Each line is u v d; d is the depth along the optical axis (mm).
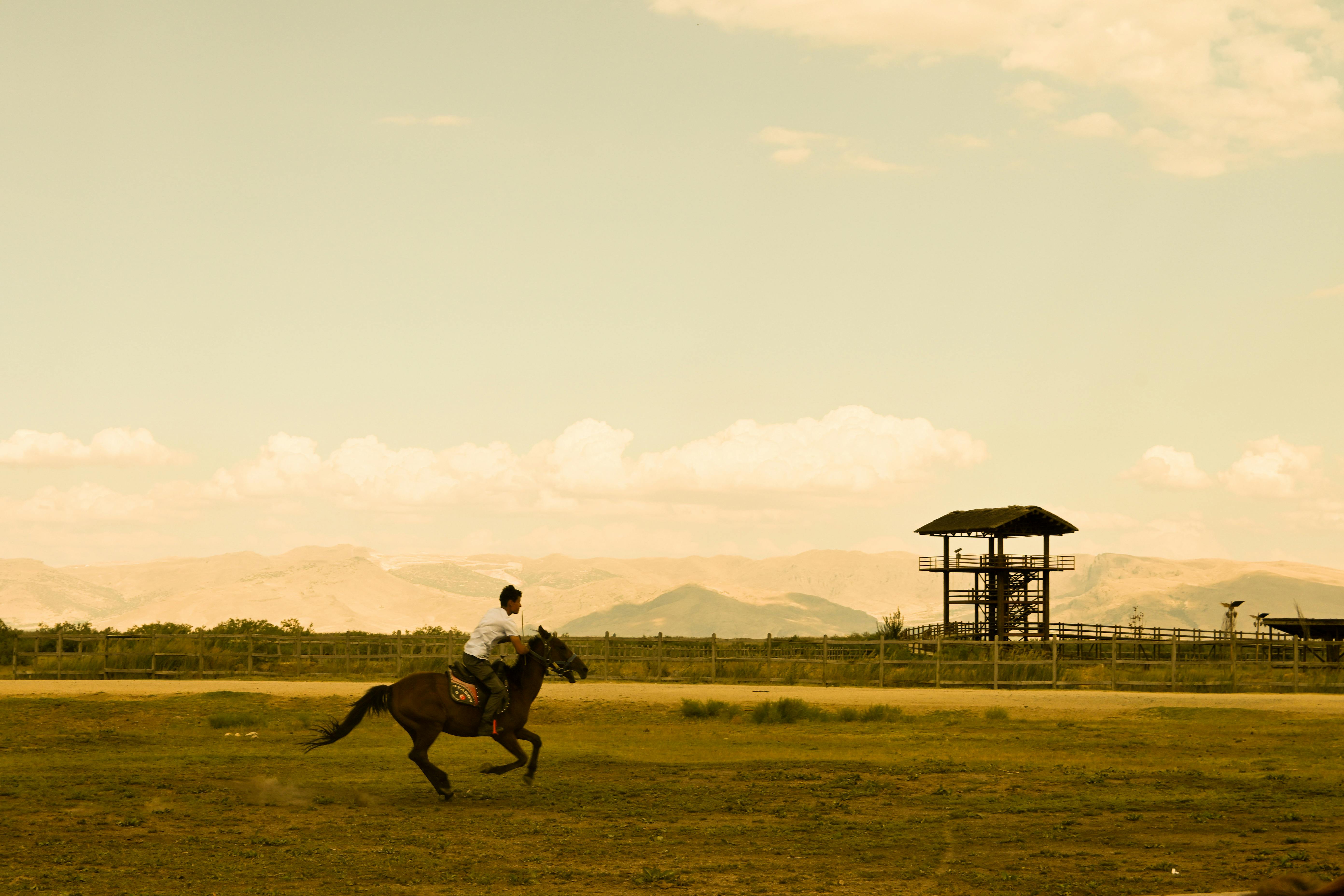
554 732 24469
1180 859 11266
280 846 11938
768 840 12305
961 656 39969
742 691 34656
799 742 22344
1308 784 16406
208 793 15422
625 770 18047
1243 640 40438
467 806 14422
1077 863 11078
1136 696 32938
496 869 10859
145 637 42312
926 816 13852
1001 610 63844
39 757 19781
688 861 11273
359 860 11266
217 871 10719
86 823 13156
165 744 22203
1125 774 17594
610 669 40812
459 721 14984
